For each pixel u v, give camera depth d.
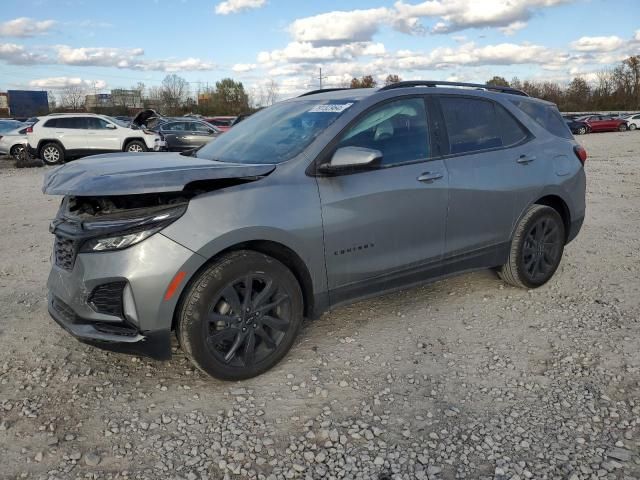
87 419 3.09
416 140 4.13
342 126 3.78
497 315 4.44
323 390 3.36
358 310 4.56
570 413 3.09
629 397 3.24
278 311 3.55
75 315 3.31
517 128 4.81
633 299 4.71
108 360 3.76
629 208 8.86
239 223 3.24
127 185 3.00
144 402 3.26
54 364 3.70
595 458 2.72
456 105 4.44
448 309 4.57
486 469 2.66
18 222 8.40
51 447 2.84
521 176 4.64
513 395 3.29
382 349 3.88
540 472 2.63
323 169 3.62
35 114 64.44
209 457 2.78
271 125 4.19
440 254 4.24
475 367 3.62
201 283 3.19
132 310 3.13
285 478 2.63
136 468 2.70
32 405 3.22
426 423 3.03
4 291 5.13
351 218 3.69
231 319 3.33
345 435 2.94
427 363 3.68
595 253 6.12
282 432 2.97
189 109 66.88
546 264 5.00
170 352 3.24
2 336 4.12
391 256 3.95
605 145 26.53
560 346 3.88
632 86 81.06
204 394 3.34
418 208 4.00
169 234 3.10
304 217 3.48
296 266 3.55
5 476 2.63
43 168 18.12
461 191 4.24
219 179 3.29
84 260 3.16
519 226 4.71
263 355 3.52
